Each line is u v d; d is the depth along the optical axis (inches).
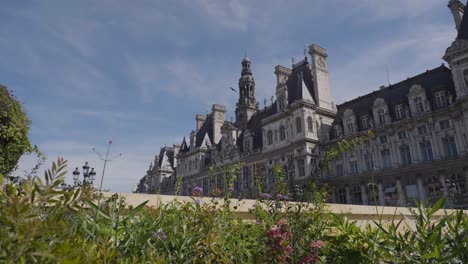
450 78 1617.9
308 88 2185.0
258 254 215.8
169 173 4109.3
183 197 280.2
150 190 4156.0
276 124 2212.1
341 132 1964.8
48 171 101.4
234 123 2987.2
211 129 3321.9
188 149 3489.2
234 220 273.1
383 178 1680.6
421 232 173.9
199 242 198.8
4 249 80.4
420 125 1612.9
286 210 242.2
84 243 109.1
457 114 1473.9
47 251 84.1
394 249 184.1
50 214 104.4
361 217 370.9
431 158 1545.3
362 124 1897.1
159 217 201.3
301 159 1929.1
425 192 1507.1
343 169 1893.5
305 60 2388.0
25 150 612.1
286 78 2504.9
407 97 1737.2
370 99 1969.7
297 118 2036.2
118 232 163.3
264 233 222.5
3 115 583.8
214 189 330.3
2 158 571.5
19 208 83.7
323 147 2009.1
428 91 1658.5
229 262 193.5
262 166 2212.1
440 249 161.8
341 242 224.5
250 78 3112.7
